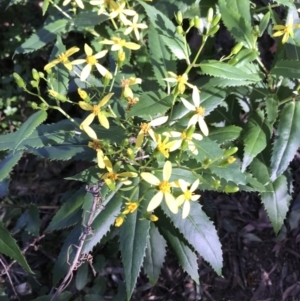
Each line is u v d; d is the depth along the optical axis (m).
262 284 0.39
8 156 0.29
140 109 0.25
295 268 0.40
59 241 0.39
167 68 0.29
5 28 0.43
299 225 0.40
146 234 0.26
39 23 0.42
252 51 0.28
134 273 0.25
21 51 0.33
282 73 0.28
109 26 0.35
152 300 0.38
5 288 0.37
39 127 0.28
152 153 0.25
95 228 0.26
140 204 0.26
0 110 0.43
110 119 0.28
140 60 0.32
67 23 0.33
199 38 0.37
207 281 0.39
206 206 0.37
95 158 0.27
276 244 0.40
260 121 0.29
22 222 0.34
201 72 0.30
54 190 0.42
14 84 0.43
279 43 0.30
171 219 0.27
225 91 0.29
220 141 0.28
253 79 0.27
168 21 0.28
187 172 0.26
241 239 0.41
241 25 0.29
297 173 0.42
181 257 0.29
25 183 0.42
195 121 0.25
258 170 0.30
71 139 0.28
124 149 0.26
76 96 0.42
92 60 0.26
